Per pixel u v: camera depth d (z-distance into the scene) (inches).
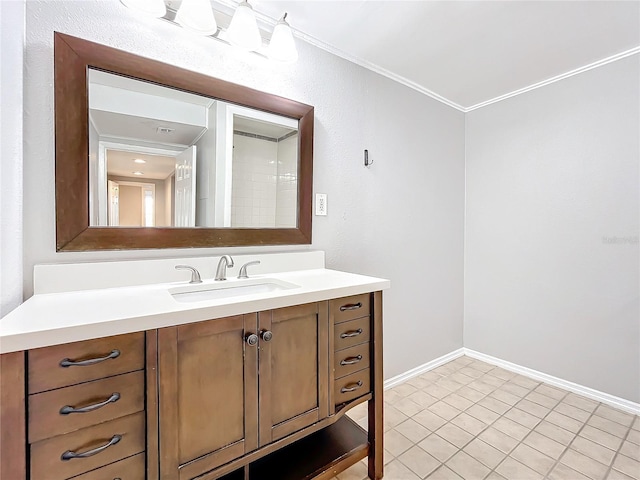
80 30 45.1
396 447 62.7
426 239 96.4
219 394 38.3
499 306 100.4
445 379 92.1
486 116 102.7
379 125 83.1
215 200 57.6
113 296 42.3
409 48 73.2
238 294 55.1
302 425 45.9
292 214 67.0
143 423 33.4
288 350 44.4
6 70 38.1
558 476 55.1
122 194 48.8
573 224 84.5
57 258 44.1
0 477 27.0
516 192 95.9
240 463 40.1
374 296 55.4
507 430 68.1
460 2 58.1
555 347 88.3
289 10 59.8
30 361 28.1
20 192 40.4
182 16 46.5
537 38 69.5
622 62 75.9
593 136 80.8
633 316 75.2
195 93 54.7
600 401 79.6
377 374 55.5
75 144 44.4
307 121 68.0
